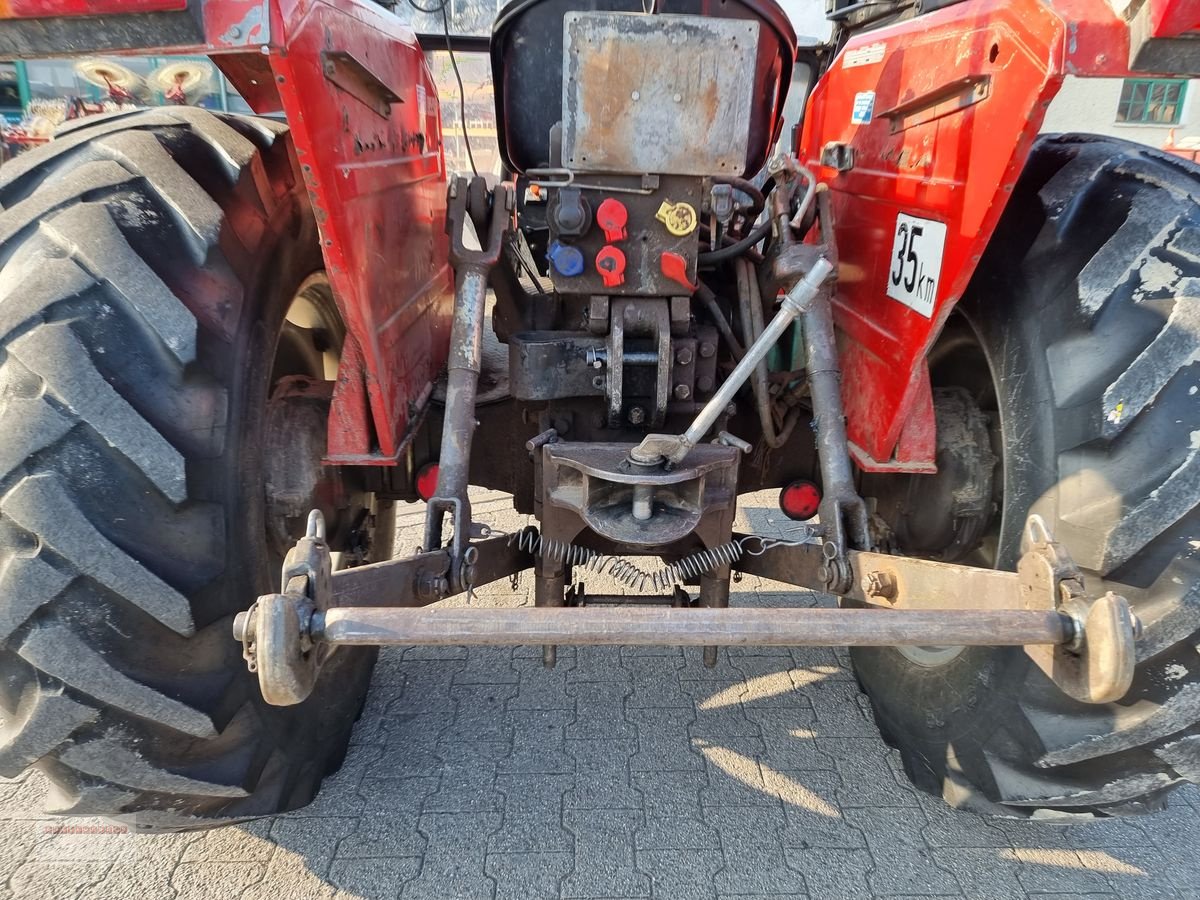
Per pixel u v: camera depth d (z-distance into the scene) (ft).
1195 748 4.48
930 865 6.20
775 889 5.98
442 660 8.65
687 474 4.99
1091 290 4.87
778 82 7.30
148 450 4.17
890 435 5.79
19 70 25.40
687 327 6.23
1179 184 4.82
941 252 5.13
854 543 5.41
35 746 4.23
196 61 24.11
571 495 5.42
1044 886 6.04
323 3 4.53
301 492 5.78
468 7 8.90
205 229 4.63
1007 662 5.25
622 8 6.48
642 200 5.75
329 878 6.02
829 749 7.39
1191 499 4.22
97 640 4.14
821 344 5.86
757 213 7.66
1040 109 4.09
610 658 8.73
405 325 6.41
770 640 3.76
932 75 5.32
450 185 6.88
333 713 6.53
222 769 4.96
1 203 4.73
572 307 7.20
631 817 6.61
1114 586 4.50
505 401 7.27
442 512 5.47
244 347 4.87
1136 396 4.48
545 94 6.86
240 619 3.68
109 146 4.76
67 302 4.14
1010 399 5.41
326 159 4.57
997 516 6.01
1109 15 3.92
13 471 3.96
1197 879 6.11
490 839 6.38
